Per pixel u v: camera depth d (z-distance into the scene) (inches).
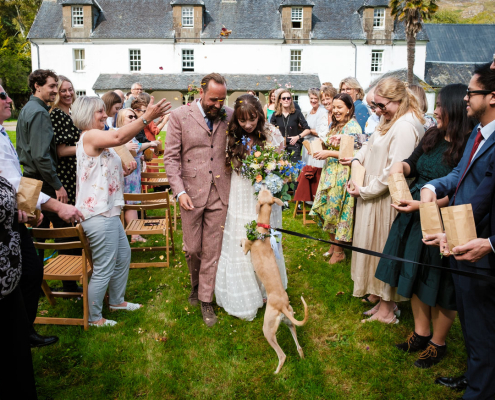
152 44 1174.3
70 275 136.3
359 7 1214.9
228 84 1149.1
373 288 137.5
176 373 114.7
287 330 134.6
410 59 1007.0
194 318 143.9
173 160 138.9
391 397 105.0
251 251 122.7
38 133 146.2
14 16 2021.4
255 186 133.0
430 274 109.5
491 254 89.5
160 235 238.7
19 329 88.1
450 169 111.3
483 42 1585.9
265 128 141.4
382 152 133.0
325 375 114.1
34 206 105.1
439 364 117.1
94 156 130.0
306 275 179.6
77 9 1157.1
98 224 131.6
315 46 1185.4
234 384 110.8
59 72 1176.2
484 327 91.5
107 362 119.4
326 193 190.2
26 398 90.4
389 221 133.8
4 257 81.1
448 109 108.0
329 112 242.1
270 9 1225.4
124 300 160.1
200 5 1157.7
